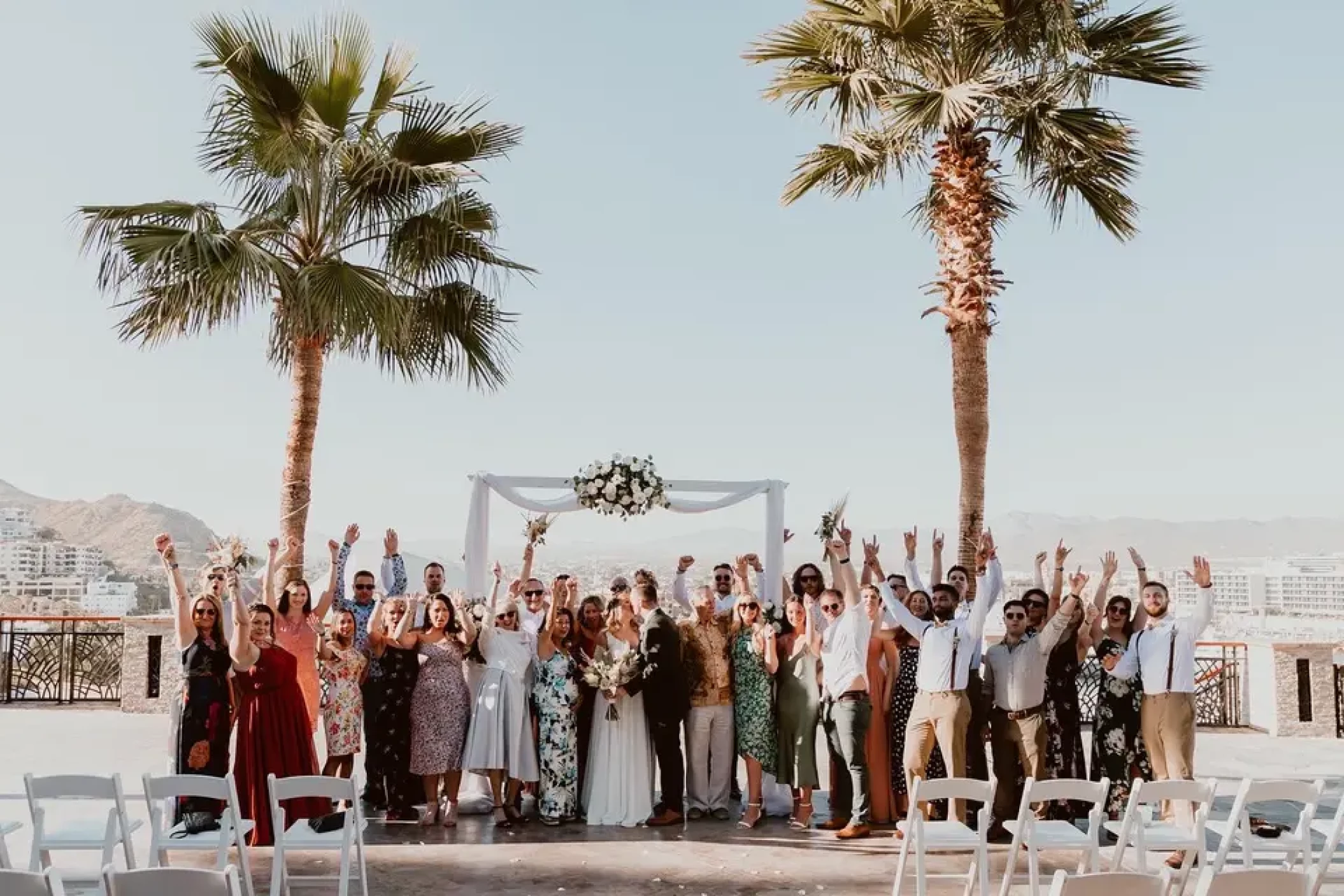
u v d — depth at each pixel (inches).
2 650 530.6
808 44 436.5
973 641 293.6
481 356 450.9
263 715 275.6
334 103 436.1
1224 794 352.5
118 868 247.3
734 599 336.2
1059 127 406.6
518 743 305.7
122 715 488.1
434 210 422.0
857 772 294.0
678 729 309.4
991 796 208.2
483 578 349.4
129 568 2965.1
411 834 293.9
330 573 330.0
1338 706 489.7
